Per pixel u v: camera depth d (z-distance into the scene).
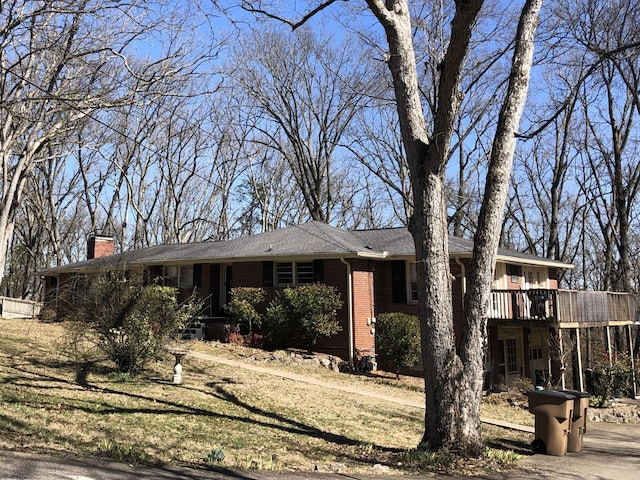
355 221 45.38
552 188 31.89
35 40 12.73
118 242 41.41
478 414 8.10
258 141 38.03
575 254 40.88
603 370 16.92
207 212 42.09
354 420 10.66
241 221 44.94
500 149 8.25
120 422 8.22
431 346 8.04
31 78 13.44
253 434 8.63
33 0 10.73
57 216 38.53
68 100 10.95
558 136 30.81
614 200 29.69
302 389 13.12
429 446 7.94
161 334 12.11
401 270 20.23
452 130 8.16
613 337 27.17
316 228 22.41
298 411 10.83
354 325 18.81
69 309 12.12
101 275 12.10
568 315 17.56
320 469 6.84
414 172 8.46
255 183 41.44
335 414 10.97
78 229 46.56
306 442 8.57
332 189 42.03
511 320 18.06
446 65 7.89
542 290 17.55
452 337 8.12
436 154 8.20
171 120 35.22
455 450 7.78
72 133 21.80
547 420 9.15
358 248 19.78
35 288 40.00
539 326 17.44
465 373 8.03
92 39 12.22
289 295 18.72
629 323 21.47
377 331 18.75
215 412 9.78
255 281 20.67
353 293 19.06
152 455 6.71
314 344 19.38
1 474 4.98
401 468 7.22
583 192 33.88
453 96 7.96
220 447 7.60
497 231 8.27
